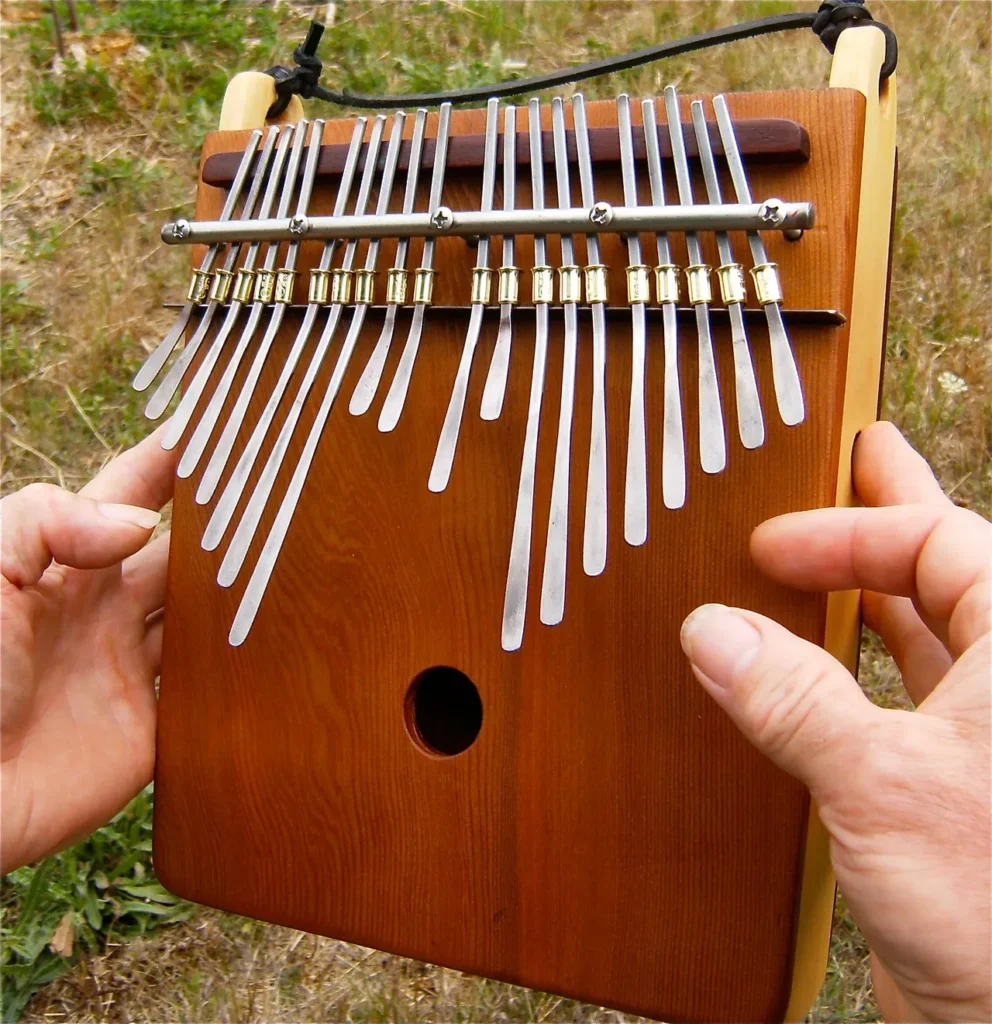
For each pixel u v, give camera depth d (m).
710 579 0.29
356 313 0.30
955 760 0.24
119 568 0.37
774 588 0.28
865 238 0.30
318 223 0.30
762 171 0.28
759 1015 0.28
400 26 0.72
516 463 0.30
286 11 0.74
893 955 0.25
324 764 0.31
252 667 0.32
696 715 0.29
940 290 0.59
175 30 0.72
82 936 0.45
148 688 0.36
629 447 0.27
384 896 0.31
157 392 0.31
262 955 0.45
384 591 0.31
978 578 0.26
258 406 0.32
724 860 0.29
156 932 0.46
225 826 0.32
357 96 0.39
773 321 0.26
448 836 0.30
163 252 0.64
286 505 0.29
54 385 0.59
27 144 0.68
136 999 0.45
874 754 0.25
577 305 0.29
